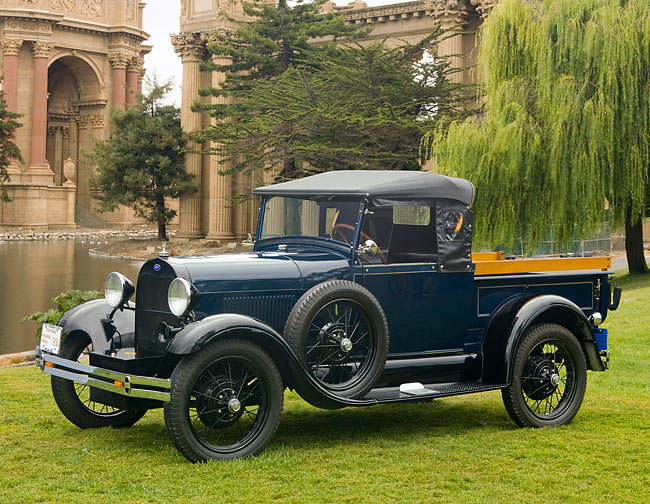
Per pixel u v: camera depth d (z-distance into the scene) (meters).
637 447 6.28
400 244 7.08
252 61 44.91
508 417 7.57
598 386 9.16
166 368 5.96
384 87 34.12
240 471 5.54
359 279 6.68
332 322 6.40
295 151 35.31
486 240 21.45
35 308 23.06
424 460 5.88
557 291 7.62
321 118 33.19
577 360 7.29
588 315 7.78
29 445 6.34
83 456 6.00
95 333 6.69
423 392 6.55
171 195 57.72
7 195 74.75
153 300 6.40
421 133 32.84
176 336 5.70
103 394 6.43
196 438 5.72
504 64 22.58
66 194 80.88
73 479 5.37
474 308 7.21
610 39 19.98
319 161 35.34
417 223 7.05
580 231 20.64
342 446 6.30
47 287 29.03
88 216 87.88
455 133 22.02
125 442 6.50
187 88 56.59
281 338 5.90
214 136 41.16
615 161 20.56
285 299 6.40
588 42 20.19
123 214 87.94
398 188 6.81
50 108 97.12
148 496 4.98
